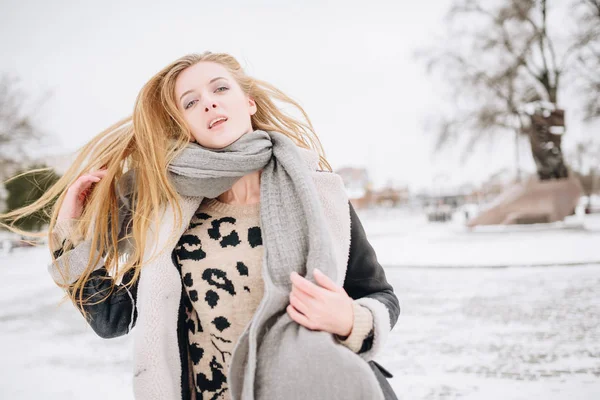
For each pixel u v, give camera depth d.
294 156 1.19
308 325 0.98
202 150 1.17
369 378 0.94
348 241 1.20
